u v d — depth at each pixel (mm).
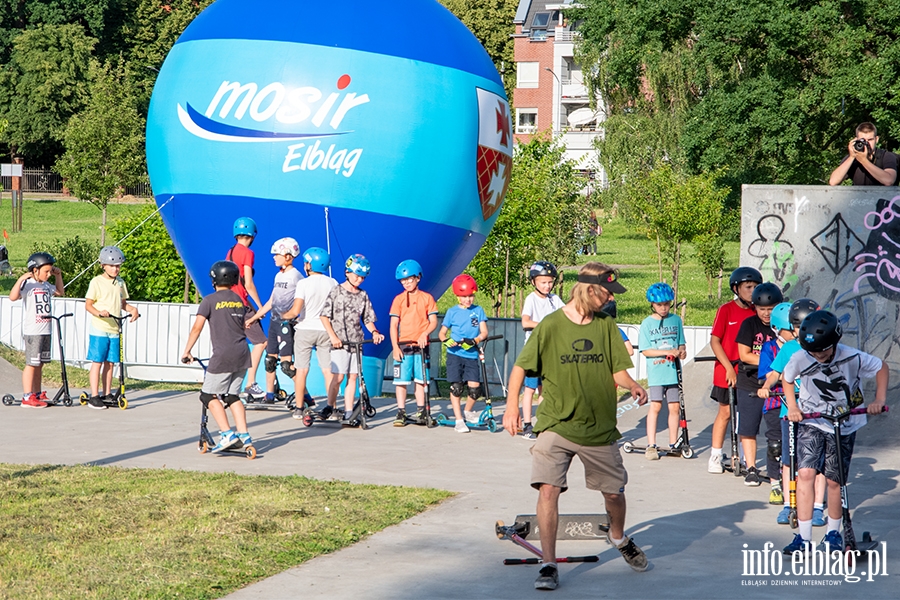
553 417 5395
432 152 12258
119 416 11148
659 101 40406
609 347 5410
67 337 15414
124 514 6652
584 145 63812
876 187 10305
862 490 7793
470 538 6254
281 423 10883
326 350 10789
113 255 11648
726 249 42938
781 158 25109
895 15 21078
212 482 7652
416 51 12328
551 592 5223
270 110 11930
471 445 9711
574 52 43031
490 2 72562
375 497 7277
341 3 12344
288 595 5117
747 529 6562
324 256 10812
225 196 12188
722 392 8336
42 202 59031
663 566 5711
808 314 6043
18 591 5086
